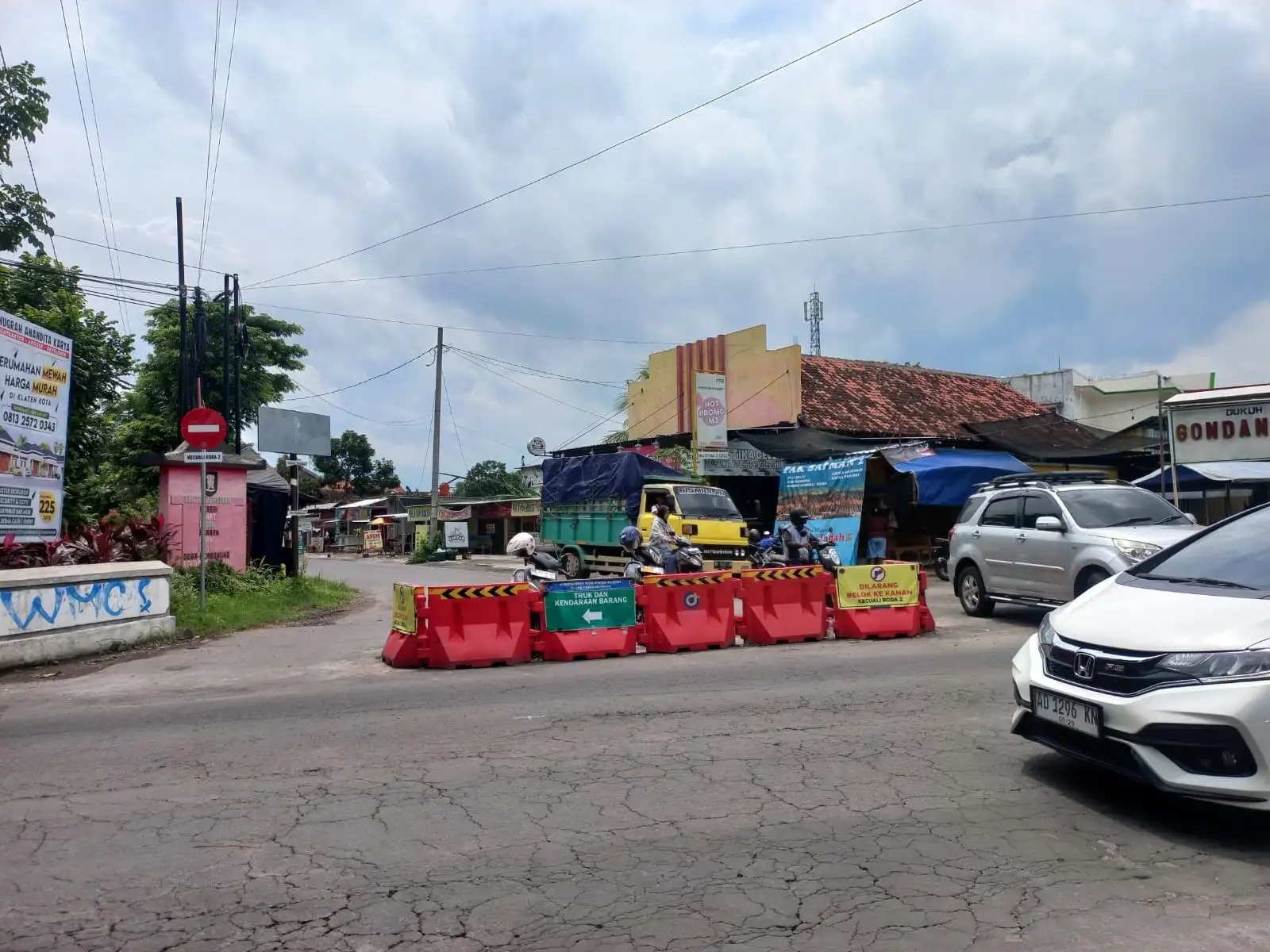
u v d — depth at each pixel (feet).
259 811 16.83
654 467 66.23
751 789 17.66
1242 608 15.37
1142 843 14.80
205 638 41.83
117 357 61.62
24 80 46.39
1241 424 44.01
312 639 41.45
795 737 21.43
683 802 16.99
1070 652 16.40
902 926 12.07
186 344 63.52
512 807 16.87
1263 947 11.40
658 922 12.26
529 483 200.13
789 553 53.21
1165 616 15.92
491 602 33.22
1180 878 13.44
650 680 29.07
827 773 18.63
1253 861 14.03
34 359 42.34
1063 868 13.87
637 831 15.58
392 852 14.79
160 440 80.53
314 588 65.26
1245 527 19.08
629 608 34.94
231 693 28.53
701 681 28.60
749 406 86.53
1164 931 11.86
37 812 16.87
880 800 16.99
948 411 93.56
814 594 37.60
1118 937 11.71
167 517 53.31
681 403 93.09
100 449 63.36
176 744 21.84
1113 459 82.33
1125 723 14.87
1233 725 13.82
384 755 20.51
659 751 20.40
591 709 24.77
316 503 235.40
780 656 33.42
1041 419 87.81
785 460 78.23
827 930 11.98
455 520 146.72
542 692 27.50
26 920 12.50
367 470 250.78
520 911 12.65
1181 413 45.78
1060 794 17.17
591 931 12.05
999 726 22.12
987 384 107.86
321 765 19.81
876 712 23.81
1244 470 63.82
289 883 13.64
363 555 175.22
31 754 21.06
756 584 36.99
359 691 28.35
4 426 40.32
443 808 16.87
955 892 13.05
